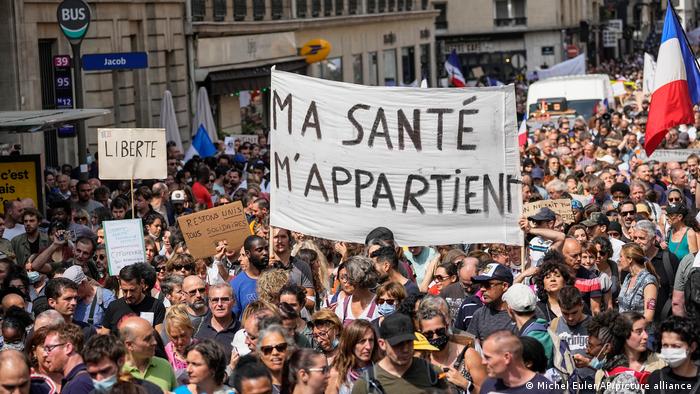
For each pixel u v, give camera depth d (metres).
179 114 80.00
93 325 24.67
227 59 88.19
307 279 27.08
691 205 41.81
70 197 42.47
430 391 18.08
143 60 46.72
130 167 34.03
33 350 19.36
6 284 25.22
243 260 26.20
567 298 21.75
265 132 86.44
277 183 28.14
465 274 24.11
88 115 41.22
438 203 27.27
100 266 29.33
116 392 16.92
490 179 27.09
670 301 28.78
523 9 184.62
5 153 51.84
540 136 65.44
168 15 78.06
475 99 26.94
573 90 85.69
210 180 46.75
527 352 18.22
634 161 49.44
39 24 62.81
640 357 20.12
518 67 186.38
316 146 27.69
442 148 27.12
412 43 136.62
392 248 24.84
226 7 89.25
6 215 34.66
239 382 16.77
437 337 19.98
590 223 30.31
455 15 187.38
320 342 21.14
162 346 21.38
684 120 36.78
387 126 27.27
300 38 106.06
